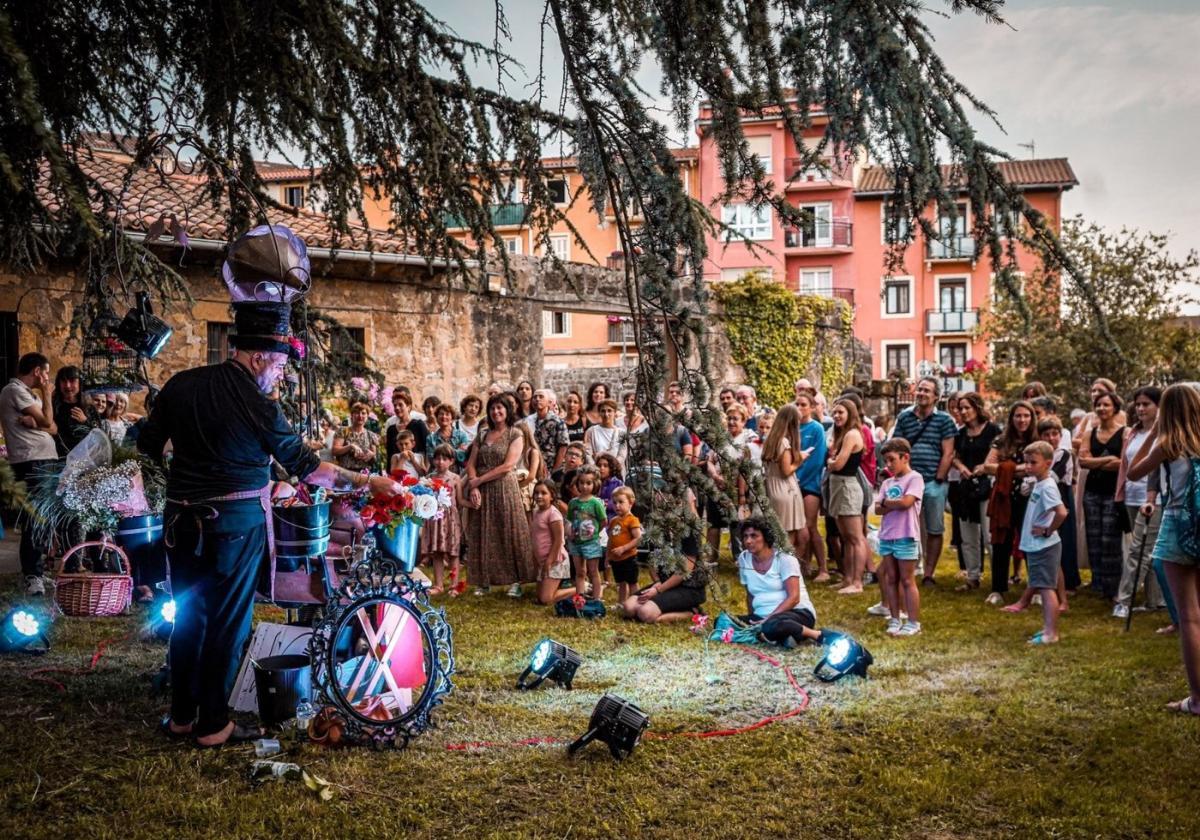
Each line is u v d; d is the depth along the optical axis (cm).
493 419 830
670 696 530
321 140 430
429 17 407
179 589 427
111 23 405
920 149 316
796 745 451
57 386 754
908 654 622
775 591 679
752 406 1056
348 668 448
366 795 386
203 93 423
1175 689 530
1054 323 1678
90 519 540
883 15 309
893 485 689
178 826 354
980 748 446
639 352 331
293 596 480
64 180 238
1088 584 891
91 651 589
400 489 459
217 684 428
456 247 479
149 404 594
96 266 550
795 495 885
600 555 788
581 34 338
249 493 422
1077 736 460
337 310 1328
